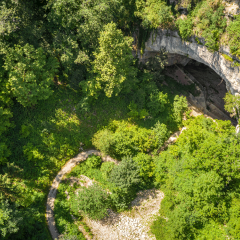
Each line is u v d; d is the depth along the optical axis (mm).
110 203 32969
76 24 30703
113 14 34656
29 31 30641
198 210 28891
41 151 34312
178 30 35875
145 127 40625
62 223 30859
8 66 29797
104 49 29844
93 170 35281
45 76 32875
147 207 33344
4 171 28781
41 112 35812
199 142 29000
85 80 37031
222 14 30078
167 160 35031
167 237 29281
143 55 43594
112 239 30875
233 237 27422
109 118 39281
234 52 29359
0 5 29266
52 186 33438
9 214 23844
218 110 47812
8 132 33656
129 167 32719
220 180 26203
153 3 36750
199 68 52469
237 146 26672
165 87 47344
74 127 36969
